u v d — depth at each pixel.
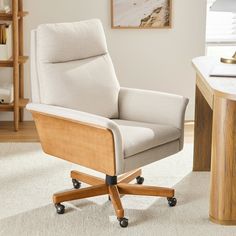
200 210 3.44
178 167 4.20
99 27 3.84
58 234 3.13
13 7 4.83
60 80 3.51
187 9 5.30
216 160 3.22
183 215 3.37
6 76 5.37
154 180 3.93
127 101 3.80
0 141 4.80
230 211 3.24
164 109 3.63
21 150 4.57
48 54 3.51
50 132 3.43
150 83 5.43
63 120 3.31
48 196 3.66
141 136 3.31
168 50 5.38
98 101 3.67
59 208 3.38
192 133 5.09
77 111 3.24
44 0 5.24
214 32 5.52
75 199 3.41
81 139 3.26
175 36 5.35
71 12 5.27
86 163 3.29
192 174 4.05
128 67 5.39
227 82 3.23
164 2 5.27
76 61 3.68
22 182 3.89
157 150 3.41
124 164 3.18
